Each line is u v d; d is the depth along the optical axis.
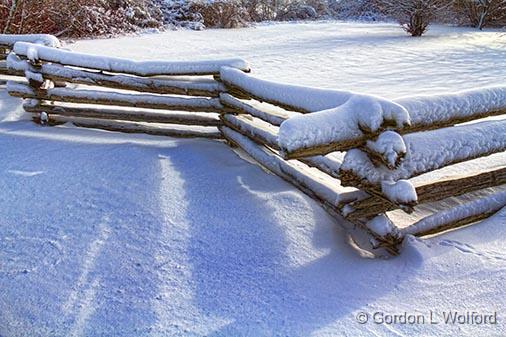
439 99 2.65
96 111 4.59
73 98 4.55
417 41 13.81
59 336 2.02
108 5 15.02
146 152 3.90
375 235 2.64
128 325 2.08
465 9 18.98
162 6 18.05
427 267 2.44
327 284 2.35
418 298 2.24
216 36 15.02
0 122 4.75
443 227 2.79
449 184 2.85
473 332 2.03
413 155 2.59
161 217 2.90
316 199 3.05
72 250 2.60
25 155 3.85
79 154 3.85
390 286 2.33
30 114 5.03
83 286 2.33
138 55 10.51
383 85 7.56
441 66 9.44
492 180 3.00
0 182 3.37
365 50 11.77
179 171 3.55
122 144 4.08
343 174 2.50
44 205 3.06
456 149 2.70
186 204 3.06
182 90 4.25
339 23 21.50
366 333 2.02
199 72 4.15
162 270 2.44
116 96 4.45
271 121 3.46
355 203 2.64
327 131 2.33
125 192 3.21
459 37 14.93
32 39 5.65
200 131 4.48
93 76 4.46
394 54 11.12
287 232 2.76
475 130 2.79
